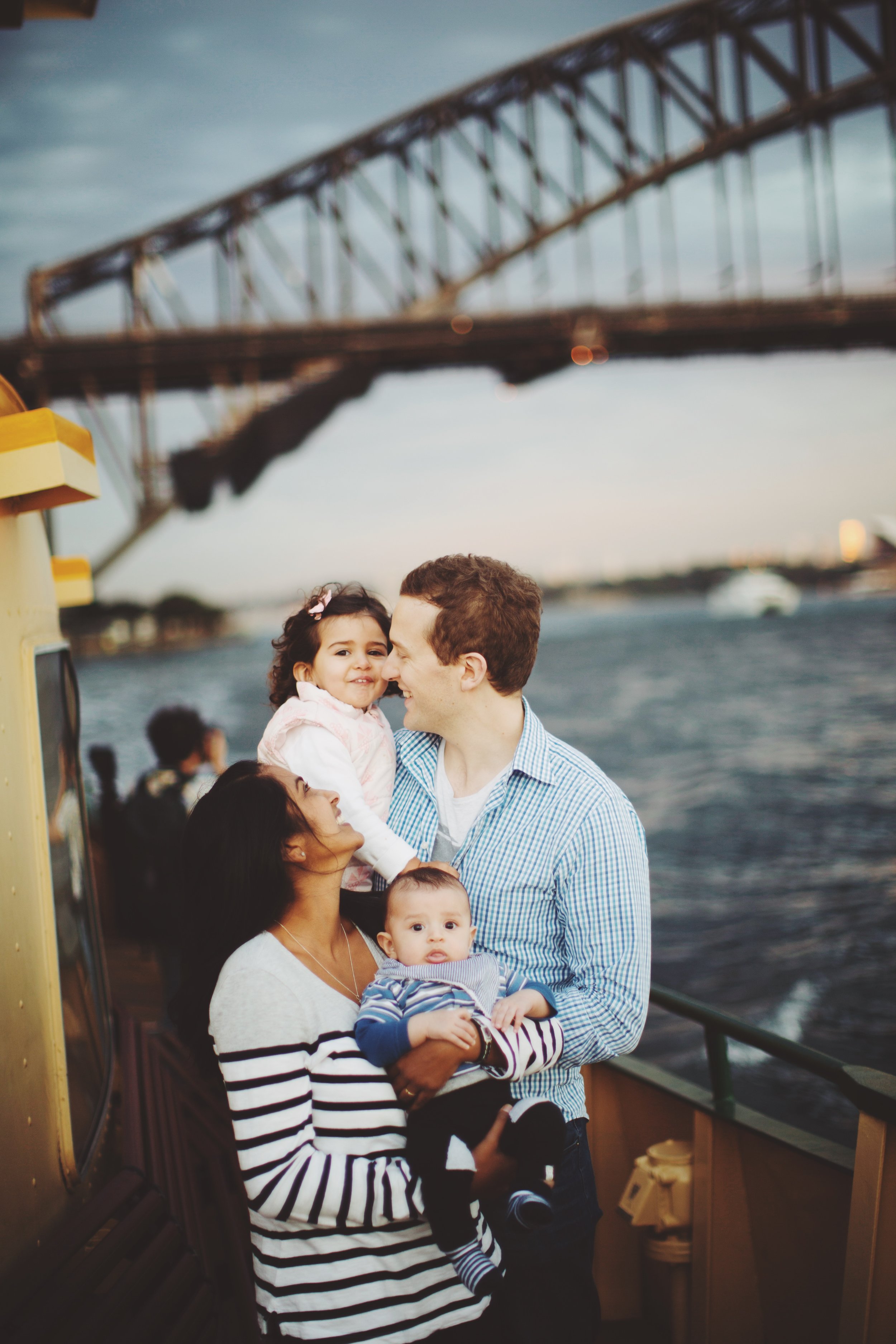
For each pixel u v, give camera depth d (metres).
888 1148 1.92
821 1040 11.27
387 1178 1.48
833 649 106.44
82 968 2.48
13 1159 1.76
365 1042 1.54
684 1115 2.71
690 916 17.94
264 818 1.56
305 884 1.60
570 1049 1.67
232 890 1.56
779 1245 2.36
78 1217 1.89
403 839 1.91
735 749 45.59
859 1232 1.95
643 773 39.88
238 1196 2.62
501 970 1.79
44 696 2.26
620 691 78.75
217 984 1.52
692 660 104.31
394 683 2.05
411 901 1.70
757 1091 8.64
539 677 95.69
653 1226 2.52
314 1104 1.52
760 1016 12.22
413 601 1.81
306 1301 1.52
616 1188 2.81
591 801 1.78
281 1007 1.49
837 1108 8.17
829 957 14.73
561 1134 1.64
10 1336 1.57
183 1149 2.59
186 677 98.06
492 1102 1.61
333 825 1.61
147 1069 2.89
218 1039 1.50
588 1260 1.82
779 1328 2.36
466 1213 1.52
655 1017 11.25
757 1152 2.41
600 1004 1.70
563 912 1.77
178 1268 1.99
